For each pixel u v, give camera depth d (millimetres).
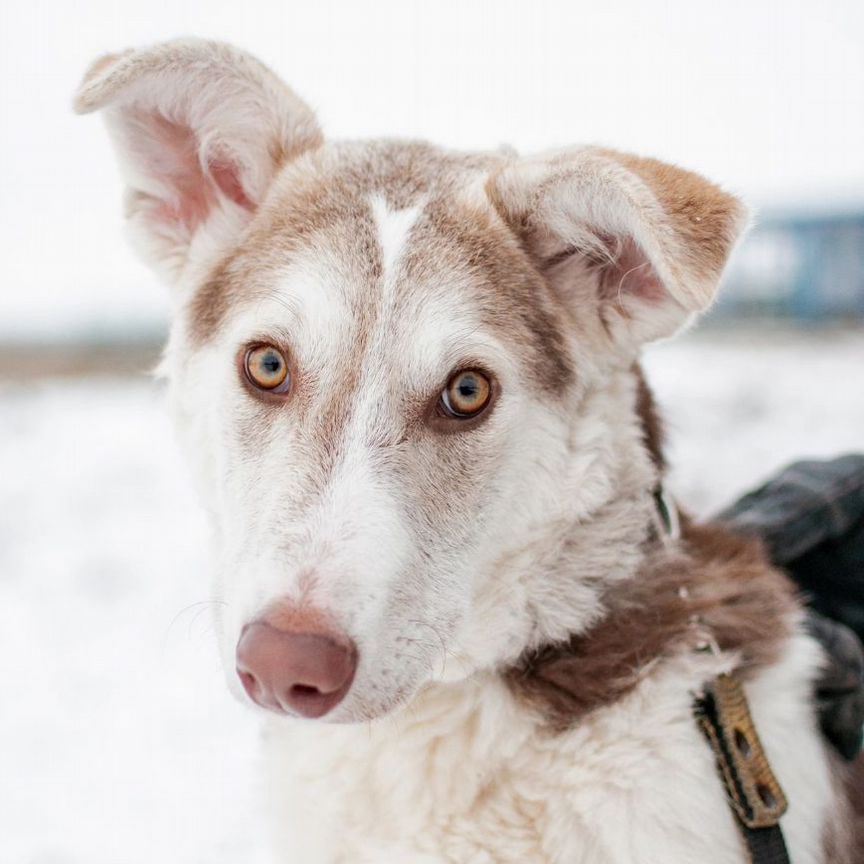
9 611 1204
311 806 499
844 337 3449
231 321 509
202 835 759
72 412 2572
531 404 495
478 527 487
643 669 480
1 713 943
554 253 520
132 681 1002
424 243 503
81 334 3820
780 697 493
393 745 484
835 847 485
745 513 603
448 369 487
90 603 1219
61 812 790
